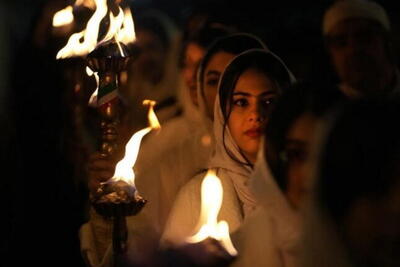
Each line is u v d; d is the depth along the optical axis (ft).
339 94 8.75
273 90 11.64
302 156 8.65
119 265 10.23
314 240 7.55
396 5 21.24
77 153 16.31
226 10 17.26
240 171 11.62
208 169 11.85
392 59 13.15
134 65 19.10
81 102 16.25
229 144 11.76
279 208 8.96
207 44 15.93
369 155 7.13
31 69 16.62
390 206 7.11
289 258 8.93
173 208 11.67
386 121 7.20
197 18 16.66
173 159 14.02
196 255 9.49
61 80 16.31
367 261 7.22
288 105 8.77
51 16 16.93
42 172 16.48
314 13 23.39
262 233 9.43
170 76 19.08
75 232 16.33
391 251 7.14
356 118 7.26
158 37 19.76
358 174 7.13
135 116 18.49
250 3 24.38
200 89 13.92
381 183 7.09
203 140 14.03
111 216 10.14
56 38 16.75
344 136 7.22
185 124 14.46
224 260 9.43
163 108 18.16
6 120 17.54
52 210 16.42
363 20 12.87
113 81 10.81
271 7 24.23
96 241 11.59
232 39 13.71
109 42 10.78
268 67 11.77
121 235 10.16
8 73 19.38
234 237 9.62
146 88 19.13
